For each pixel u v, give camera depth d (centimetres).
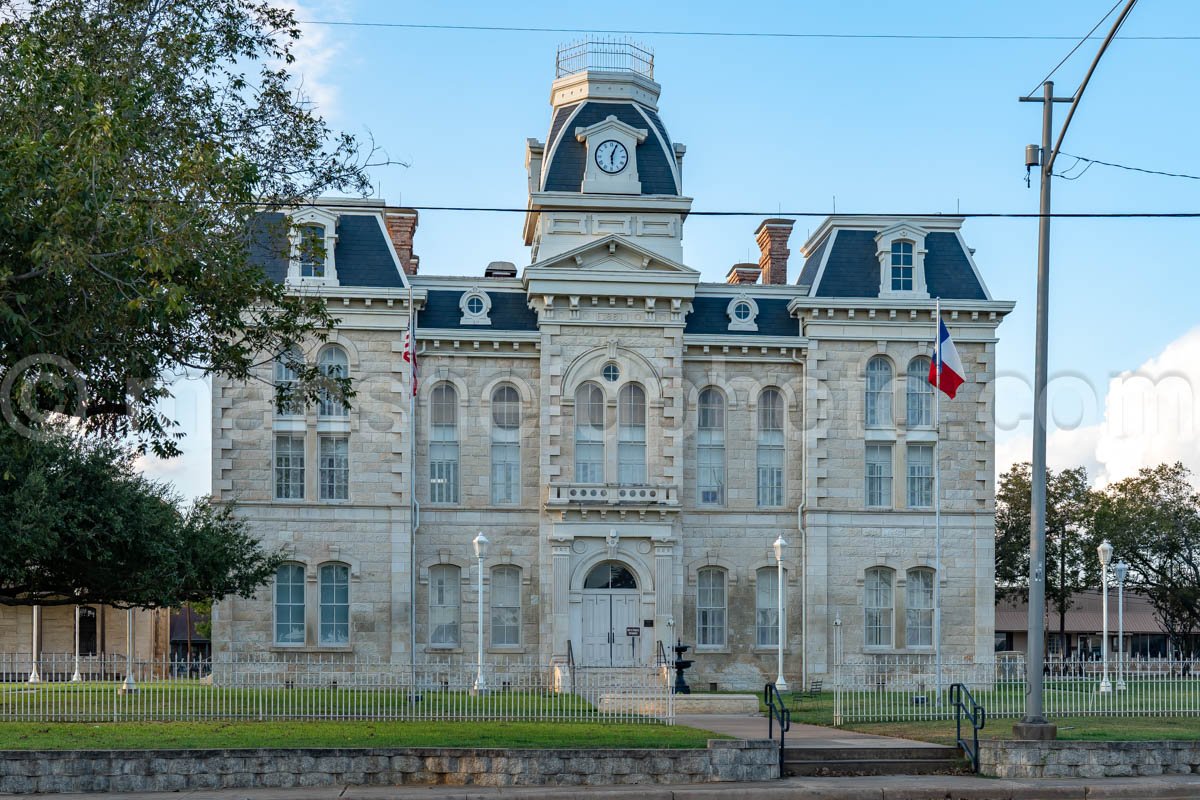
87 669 3188
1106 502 7900
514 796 2388
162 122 2917
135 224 2411
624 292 5128
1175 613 8162
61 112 2502
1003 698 3741
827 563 5206
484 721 3134
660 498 5084
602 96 5353
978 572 5244
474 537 5131
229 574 4384
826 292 5291
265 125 3136
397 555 5047
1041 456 2903
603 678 4753
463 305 5212
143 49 2956
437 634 5125
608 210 4581
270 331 3116
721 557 5241
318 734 2853
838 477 5247
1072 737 2916
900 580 5228
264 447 5041
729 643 5209
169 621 8050
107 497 3841
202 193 2748
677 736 2911
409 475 5066
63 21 2841
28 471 3725
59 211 2266
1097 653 8719
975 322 5291
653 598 5059
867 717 3406
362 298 5069
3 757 2511
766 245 5888
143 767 2530
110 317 2539
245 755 2550
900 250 5369
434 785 2561
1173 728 3119
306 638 4997
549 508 5044
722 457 5306
